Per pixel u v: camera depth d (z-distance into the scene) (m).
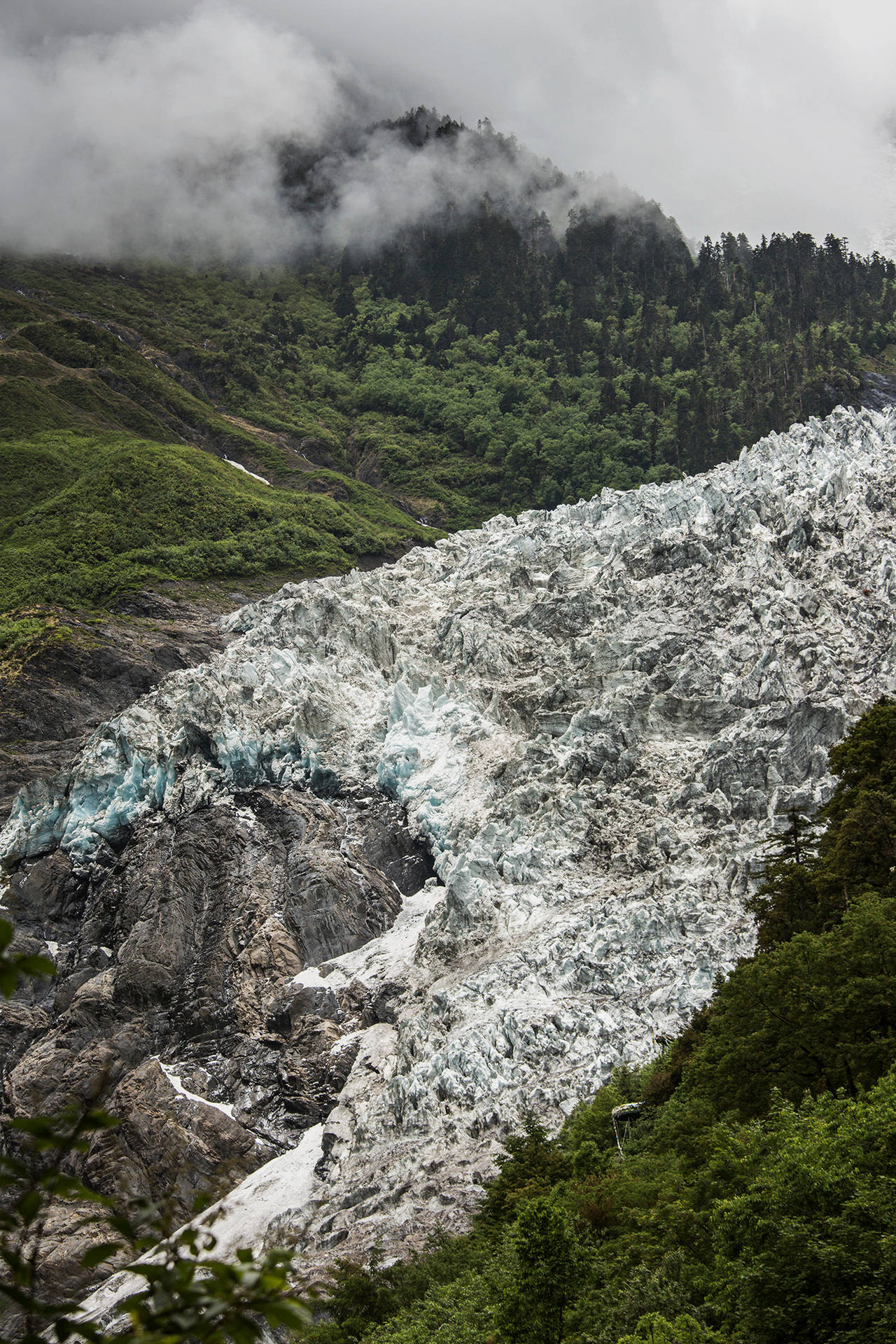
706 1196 52.72
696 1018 89.88
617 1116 82.12
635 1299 47.56
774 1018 60.69
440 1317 64.94
